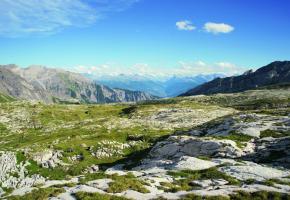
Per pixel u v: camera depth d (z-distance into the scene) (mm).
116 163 69375
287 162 42719
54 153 73625
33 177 62000
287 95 198875
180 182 30906
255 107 162125
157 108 179750
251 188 26625
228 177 32688
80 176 32531
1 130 136375
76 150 76000
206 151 54125
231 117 82625
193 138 60906
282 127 60750
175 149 60188
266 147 50562
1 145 102875
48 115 171000
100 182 27531
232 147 51938
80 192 23391
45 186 26859
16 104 192625
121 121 127188
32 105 193750
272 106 156625
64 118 170625
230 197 23953
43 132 122688
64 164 69188
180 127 111375
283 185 28234
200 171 37219
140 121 127750
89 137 92938
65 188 25703
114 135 92625
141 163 62719
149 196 24094
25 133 126062
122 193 24594
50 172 65250
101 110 198875
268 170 35844
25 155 72125
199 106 181375
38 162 69500
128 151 76875
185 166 40375
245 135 59125
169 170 38500
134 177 32281
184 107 176125
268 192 24703
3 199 23312
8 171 63000
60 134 108125
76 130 111562
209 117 139750
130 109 193750
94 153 74688
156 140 84938
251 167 36906
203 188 28109
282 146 49000
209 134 71312
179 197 23531
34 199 22672
